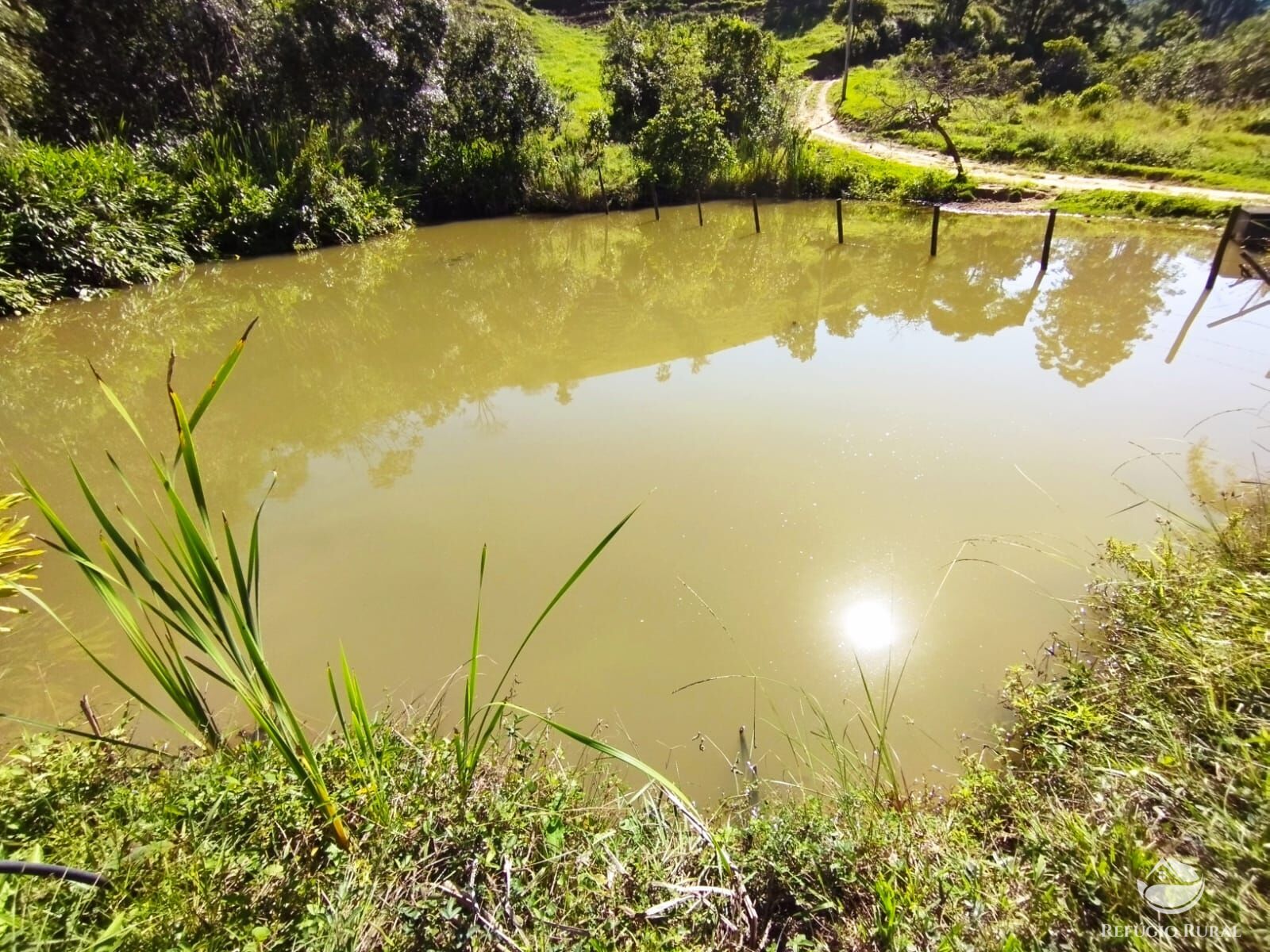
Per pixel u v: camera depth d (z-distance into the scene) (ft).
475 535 15.57
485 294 34.42
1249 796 6.08
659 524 15.66
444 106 47.50
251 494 17.44
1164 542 11.37
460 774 6.50
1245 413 18.88
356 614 13.23
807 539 14.87
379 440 20.38
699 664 11.89
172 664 6.65
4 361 24.67
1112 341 24.52
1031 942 5.59
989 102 62.85
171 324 29.01
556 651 12.23
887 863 6.63
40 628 12.26
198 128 38.73
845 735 9.94
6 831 6.28
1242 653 7.73
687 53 55.67
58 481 17.57
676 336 28.50
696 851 6.78
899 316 28.96
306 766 6.04
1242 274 28.86
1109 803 6.82
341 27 42.37
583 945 5.68
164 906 5.51
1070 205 40.68
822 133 63.62
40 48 33.91
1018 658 11.36
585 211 49.37
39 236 28.48
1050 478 16.53
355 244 40.45
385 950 5.55
